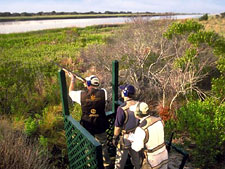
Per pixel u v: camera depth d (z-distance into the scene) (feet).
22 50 62.23
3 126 14.97
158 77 24.89
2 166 10.35
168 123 17.07
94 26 142.00
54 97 24.56
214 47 26.96
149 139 8.07
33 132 16.75
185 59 24.68
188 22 30.48
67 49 62.13
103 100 10.60
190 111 15.60
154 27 43.45
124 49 28.86
